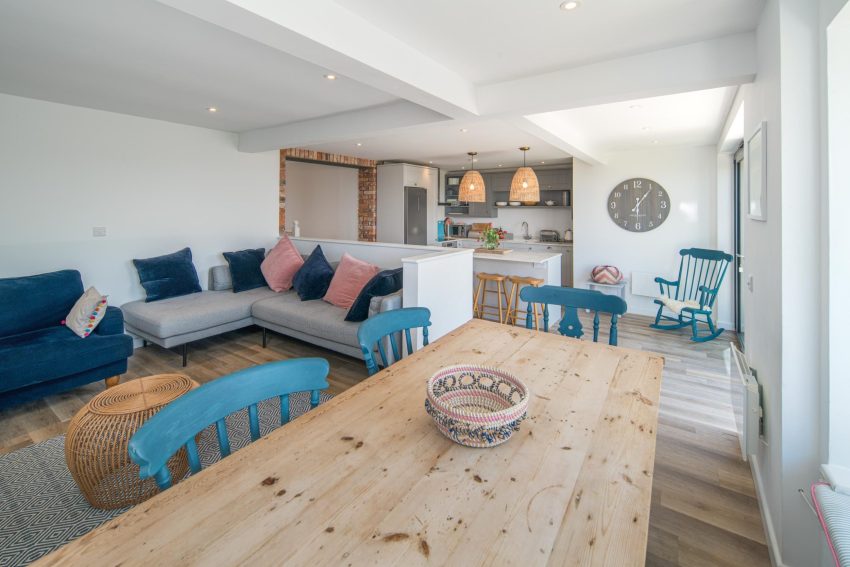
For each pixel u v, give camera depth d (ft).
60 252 12.58
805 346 5.33
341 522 2.76
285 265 16.03
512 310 16.69
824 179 5.06
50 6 6.72
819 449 5.28
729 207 17.25
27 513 6.55
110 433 6.50
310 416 4.18
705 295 17.15
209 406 3.68
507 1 6.50
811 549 5.32
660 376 5.22
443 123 11.84
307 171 26.94
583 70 9.21
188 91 11.28
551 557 2.48
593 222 20.92
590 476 3.25
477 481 3.18
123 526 2.71
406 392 4.73
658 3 6.57
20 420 9.34
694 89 8.55
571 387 4.88
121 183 13.78
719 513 6.57
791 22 5.30
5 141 11.45
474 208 30.55
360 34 7.11
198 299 14.39
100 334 10.88
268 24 5.84
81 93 11.41
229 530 2.68
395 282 11.92
